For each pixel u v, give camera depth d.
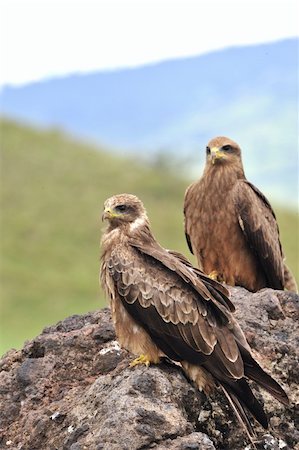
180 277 11.73
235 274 16.61
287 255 64.19
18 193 69.56
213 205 16.44
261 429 11.64
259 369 11.19
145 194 70.50
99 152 78.75
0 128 79.88
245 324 12.55
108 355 12.49
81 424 11.19
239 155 16.72
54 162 75.19
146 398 10.95
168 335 11.59
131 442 10.54
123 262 11.99
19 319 51.97
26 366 12.62
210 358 11.36
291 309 13.00
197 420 11.44
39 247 62.66
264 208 16.70
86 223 66.06
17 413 12.30
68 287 56.88
